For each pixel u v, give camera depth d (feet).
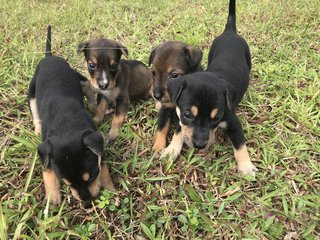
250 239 1.14
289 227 1.21
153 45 2.14
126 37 2.23
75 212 1.26
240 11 2.48
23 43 2.15
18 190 1.30
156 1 2.72
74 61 2.00
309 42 2.16
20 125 1.54
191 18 2.43
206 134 1.30
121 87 1.68
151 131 1.61
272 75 1.86
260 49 2.09
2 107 1.68
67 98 1.39
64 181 1.16
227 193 1.30
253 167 1.39
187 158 1.45
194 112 1.30
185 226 1.19
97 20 2.46
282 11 2.47
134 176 1.38
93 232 1.21
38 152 1.15
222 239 1.17
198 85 1.30
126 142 1.55
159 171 1.39
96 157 1.17
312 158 1.45
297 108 1.65
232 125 1.38
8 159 1.40
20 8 2.53
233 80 1.51
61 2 2.70
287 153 1.45
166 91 1.47
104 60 1.61
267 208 1.25
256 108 1.67
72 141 1.14
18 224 1.15
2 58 1.96
